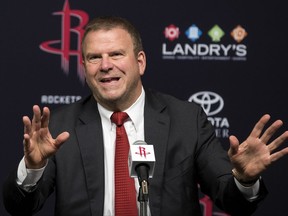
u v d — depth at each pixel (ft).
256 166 26.50
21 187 27.66
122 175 29.78
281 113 44.96
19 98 45.06
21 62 45.01
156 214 29.55
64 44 45.09
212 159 30.73
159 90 45.16
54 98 45.09
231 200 28.30
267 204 45.16
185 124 31.68
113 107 31.01
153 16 45.14
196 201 31.04
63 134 26.78
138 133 31.14
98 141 30.81
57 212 30.19
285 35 44.96
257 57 45.01
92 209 29.60
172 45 45.16
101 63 29.68
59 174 30.45
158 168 30.22
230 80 45.14
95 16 45.09
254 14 45.01
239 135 45.16
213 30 45.09
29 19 45.01
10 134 45.14
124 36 30.17
